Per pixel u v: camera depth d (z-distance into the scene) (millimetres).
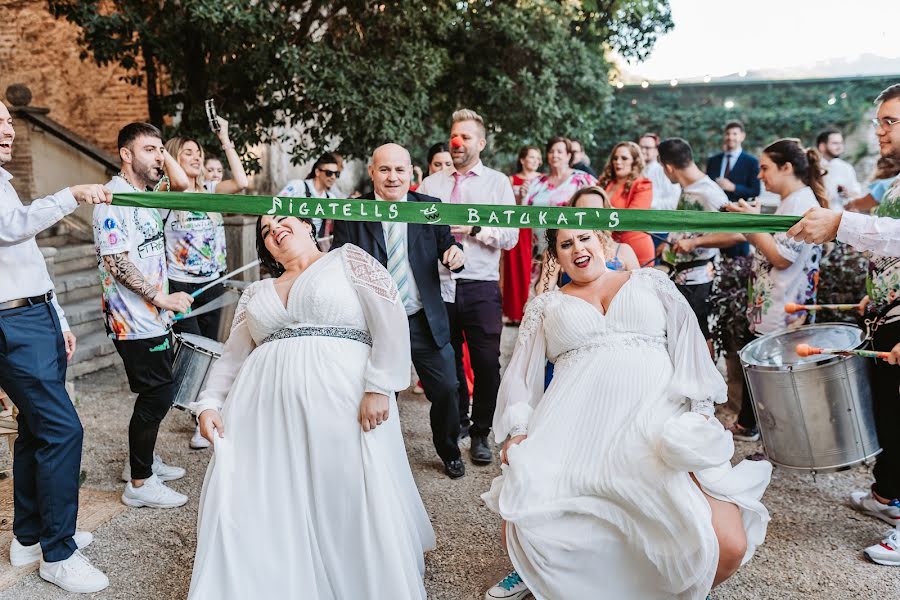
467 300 4336
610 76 13352
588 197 3791
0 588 3068
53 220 2828
